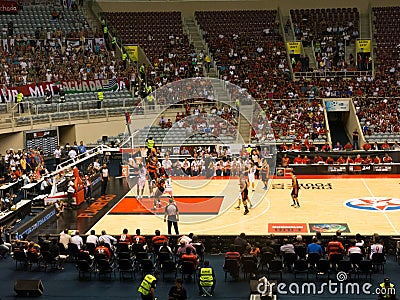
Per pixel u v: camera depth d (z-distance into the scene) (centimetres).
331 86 4291
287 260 1872
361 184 3066
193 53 4669
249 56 4659
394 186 3005
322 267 1833
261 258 1891
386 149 3412
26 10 4603
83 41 4366
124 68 4328
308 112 3956
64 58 4172
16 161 3170
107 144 3809
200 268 1853
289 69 4556
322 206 2647
